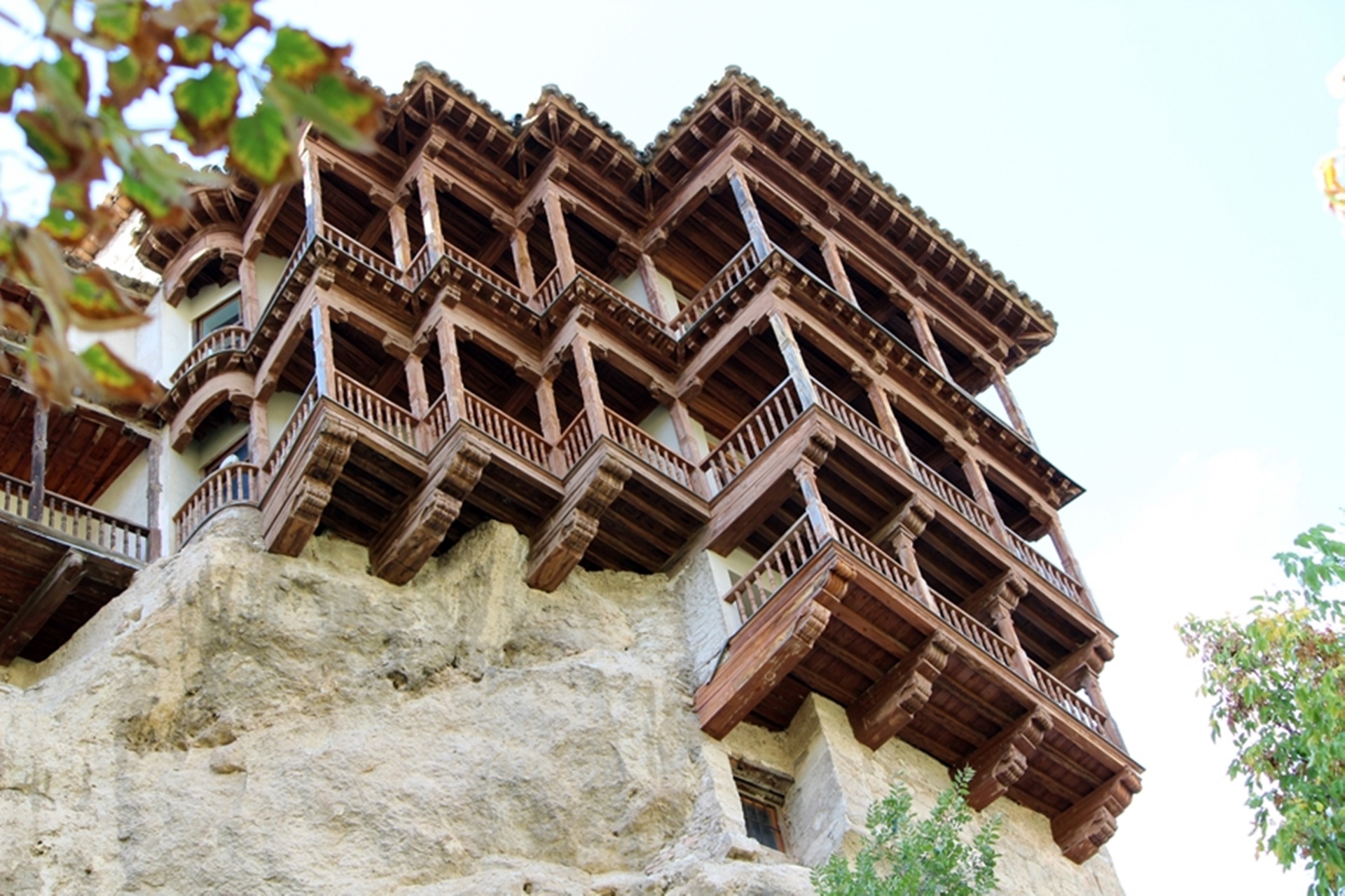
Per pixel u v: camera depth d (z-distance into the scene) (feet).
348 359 100.58
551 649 89.04
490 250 114.93
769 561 91.09
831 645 89.10
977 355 126.62
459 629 87.35
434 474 87.40
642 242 118.01
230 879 71.67
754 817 86.38
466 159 113.19
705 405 108.88
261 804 74.95
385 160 110.83
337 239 101.19
